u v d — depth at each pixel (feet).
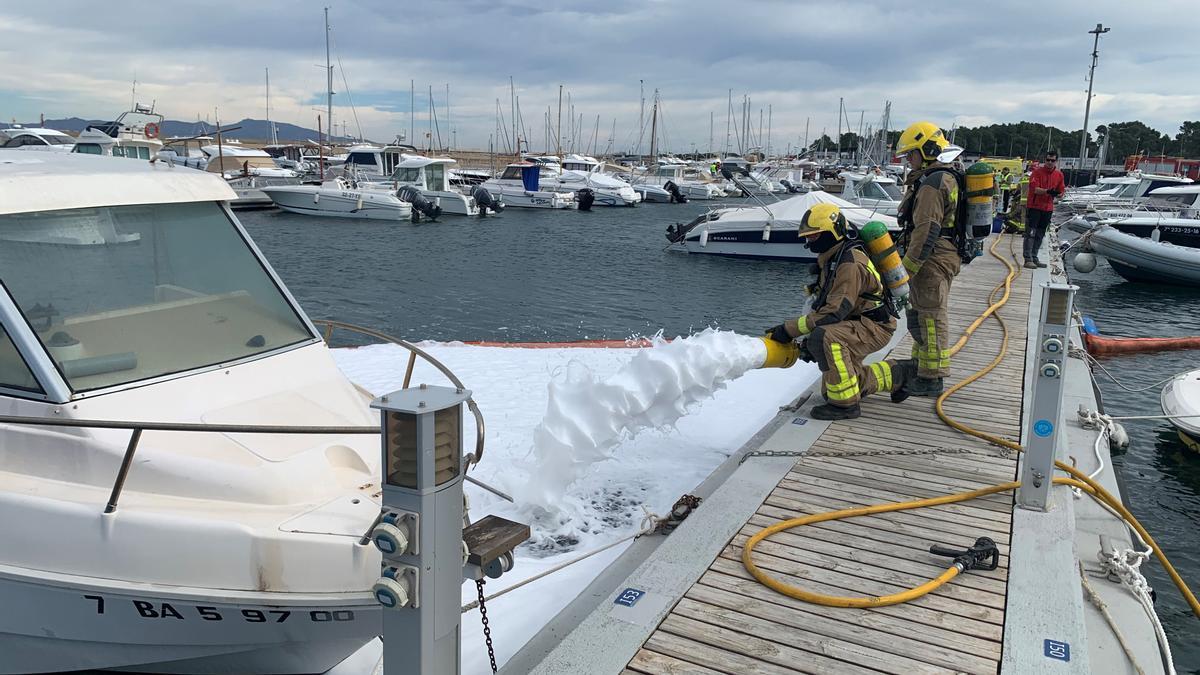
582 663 10.77
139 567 10.09
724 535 14.51
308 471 11.12
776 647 11.16
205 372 12.12
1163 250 69.15
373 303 61.57
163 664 11.25
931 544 14.21
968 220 21.33
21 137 128.36
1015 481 17.02
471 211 145.28
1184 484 25.73
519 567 16.12
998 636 11.43
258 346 13.12
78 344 11.32
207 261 13.44
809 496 16.29
